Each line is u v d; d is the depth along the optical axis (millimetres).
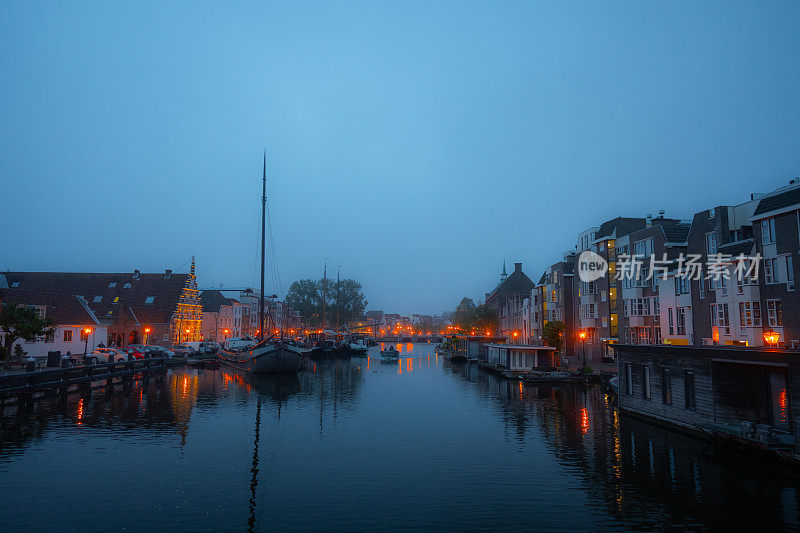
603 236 57344
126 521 13453
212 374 52438
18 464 18422
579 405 32562
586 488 16125
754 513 13977
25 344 47156
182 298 78375
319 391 39812
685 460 19172
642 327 48562
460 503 14828
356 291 159500
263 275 56406
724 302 36562
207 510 14266
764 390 20625
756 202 36688
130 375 46438
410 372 59719
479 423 26422
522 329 85188
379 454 20203
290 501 14961
